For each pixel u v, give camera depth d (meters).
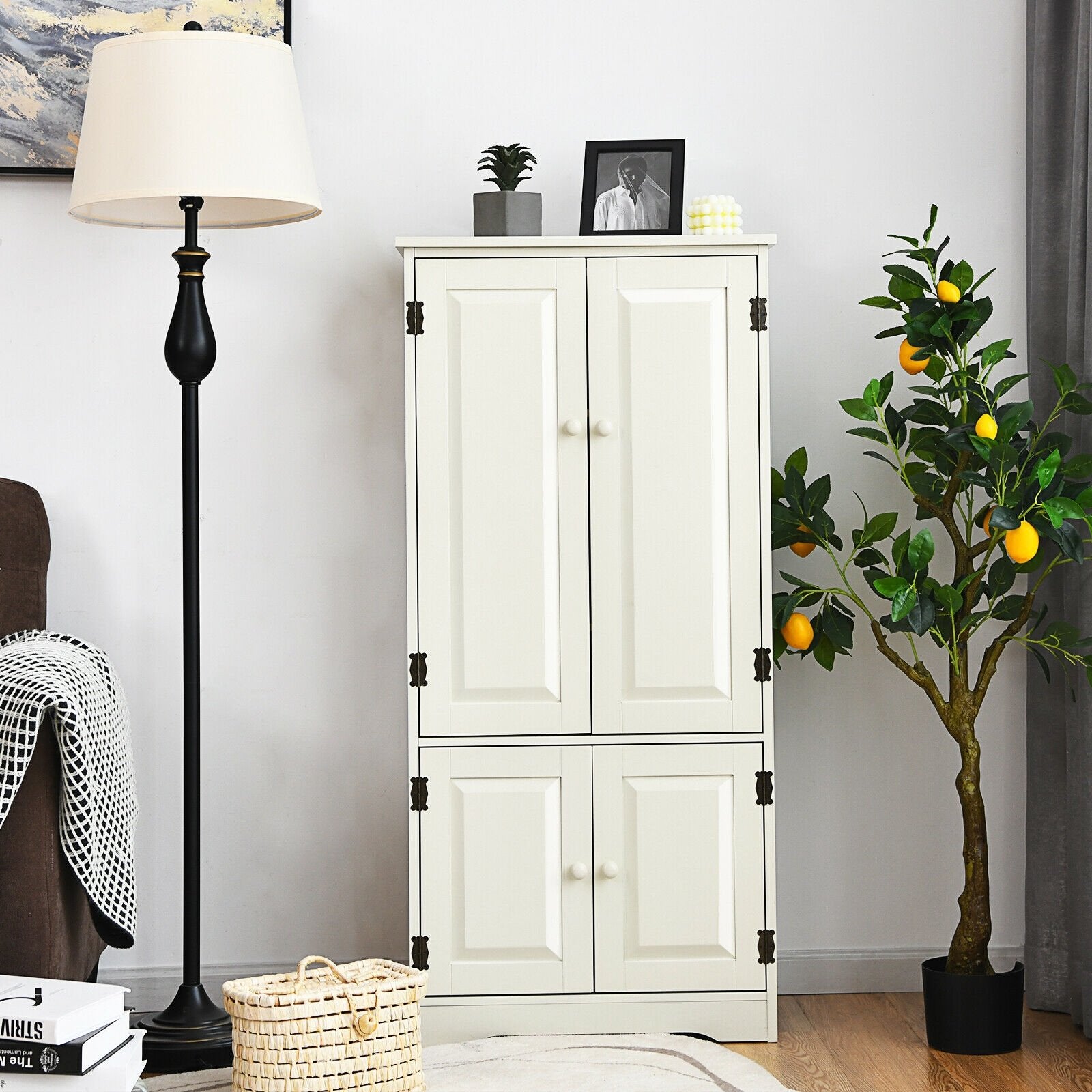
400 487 2.77
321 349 2.77
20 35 2.69
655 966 2.40
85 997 1.69
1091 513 2.29
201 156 2.13
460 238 2.44
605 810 2.41
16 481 2.59
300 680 2.77
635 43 2.78
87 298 2.73
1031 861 2.67
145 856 2.74
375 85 2.76
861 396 2.80
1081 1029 2.52
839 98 2.80
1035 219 2.70
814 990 2.78
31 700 2.00
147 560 2.74
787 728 2.80
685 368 2.42
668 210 2.54
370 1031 1.94
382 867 2.77
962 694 2.46
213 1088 2.12
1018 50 2.81
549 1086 2.13
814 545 2.53
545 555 2.41
